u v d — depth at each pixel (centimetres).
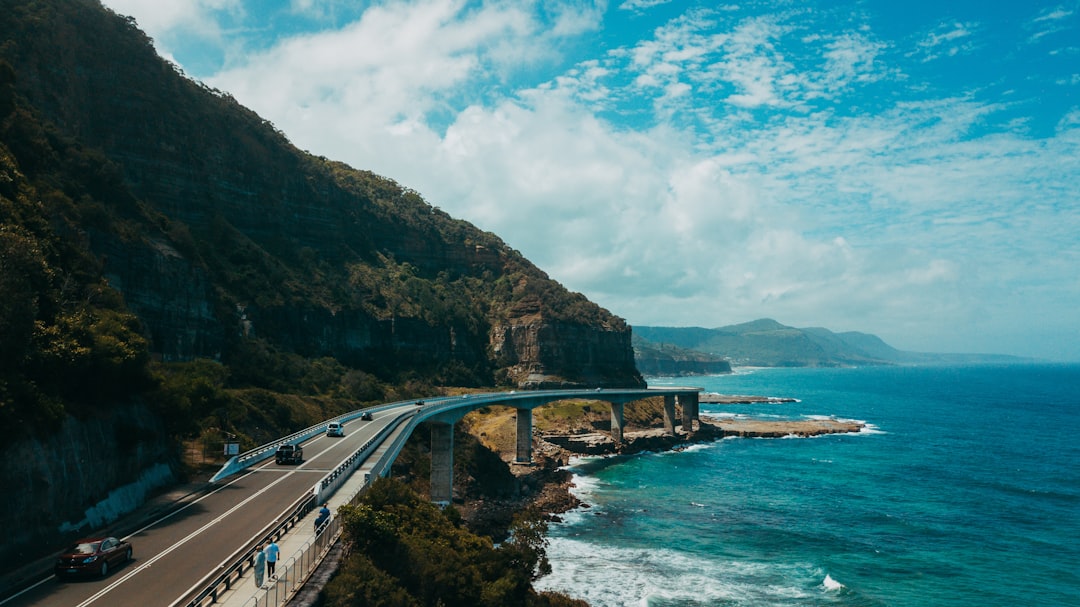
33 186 7188
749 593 7106
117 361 5091
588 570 7712
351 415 10612
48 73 12569
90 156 10588
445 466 10694
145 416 5559
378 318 18250
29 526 3694
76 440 4344
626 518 9956
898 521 9806
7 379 3919
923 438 19138
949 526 9556
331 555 3788
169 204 14638
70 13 13912
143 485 5119
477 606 4469
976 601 6962
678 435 18350
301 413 10575
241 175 17162
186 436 6388
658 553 8325
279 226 18038
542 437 16488
